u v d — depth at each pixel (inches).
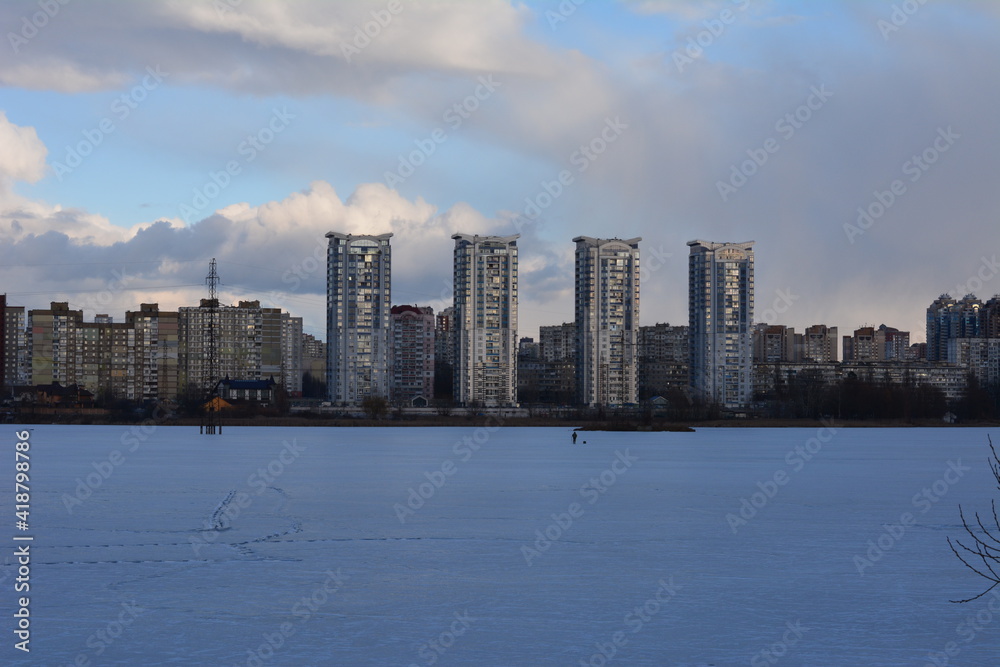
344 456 7421.3
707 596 2320.4
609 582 2465.6
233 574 2524.6
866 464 6747.1
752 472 5949.8
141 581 2438.5
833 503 4192.9
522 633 2001.7
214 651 1868.8
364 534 3201.3
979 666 1804.9
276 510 3843.5
